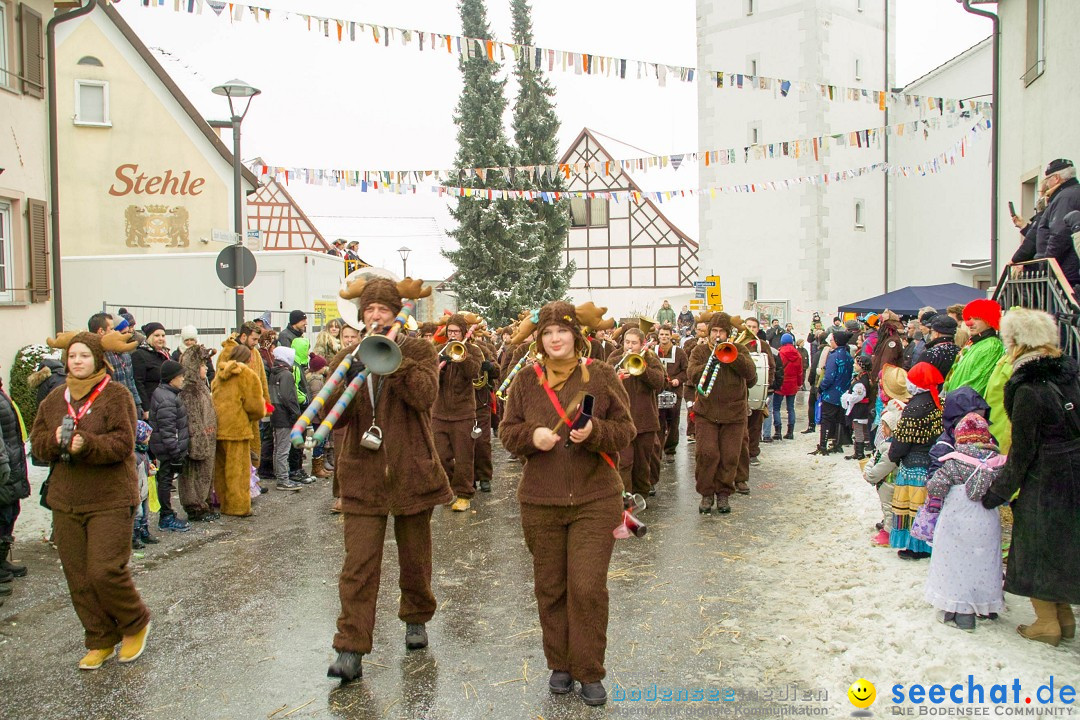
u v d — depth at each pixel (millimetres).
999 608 4949
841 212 30484
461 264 33094
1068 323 6516
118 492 4805
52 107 11930
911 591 5609
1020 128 13195
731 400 8336
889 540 6840
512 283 32594
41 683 4574
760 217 31156
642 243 40000
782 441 13844
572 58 10195
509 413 4445
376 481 4605
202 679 4598
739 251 31734
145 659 4875
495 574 6480
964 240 30312
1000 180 14047
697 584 6109
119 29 18875
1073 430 4574
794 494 9352
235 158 12273
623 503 4441
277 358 9789
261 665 4773
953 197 30531
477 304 32344
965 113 14898
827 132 29859
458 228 33125
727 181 31984
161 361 8844
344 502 4633
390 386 4691
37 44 11609
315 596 5980
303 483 10148
